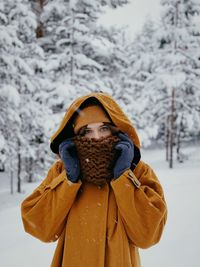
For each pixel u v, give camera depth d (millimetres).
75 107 1637
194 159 21672
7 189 14547
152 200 1548
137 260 1698
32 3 14875
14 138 12617
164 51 18922
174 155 24250
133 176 1526
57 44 13742
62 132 1768
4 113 11727
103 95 1691
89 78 14352
